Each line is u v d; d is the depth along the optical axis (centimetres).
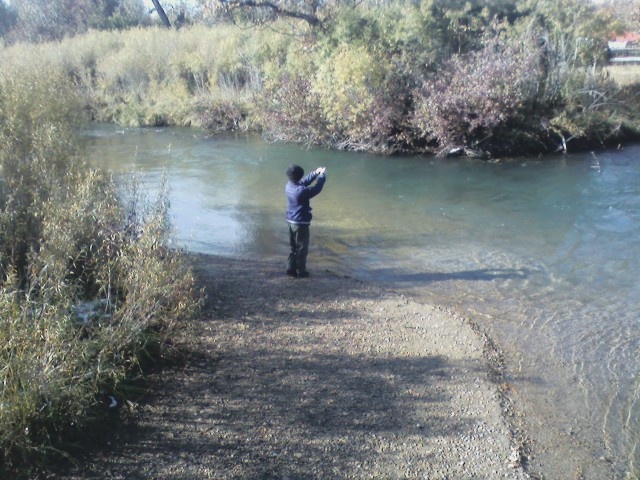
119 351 532
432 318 714
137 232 702
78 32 4056
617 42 2606
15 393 408
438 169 1603
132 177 1142
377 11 1923
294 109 1981
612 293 791
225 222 1162
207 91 2656
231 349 607
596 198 1252
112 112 2697
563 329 691
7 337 436
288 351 612
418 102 1745
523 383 577
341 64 1795
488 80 1641
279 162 1761
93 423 459
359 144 1892
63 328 462
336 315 712
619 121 1817
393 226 1120
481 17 1966
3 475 398
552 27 1989
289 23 2147
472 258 939
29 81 960
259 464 437
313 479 427
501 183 1416
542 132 1744
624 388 568
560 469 458
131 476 413
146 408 494
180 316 633
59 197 681
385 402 529
